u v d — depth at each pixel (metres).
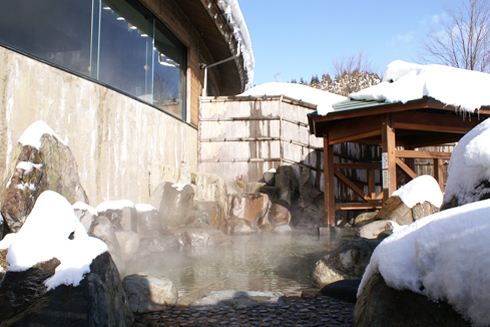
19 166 4.39
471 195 3.15
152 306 3.60
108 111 6.81
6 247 3.26
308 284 4.64
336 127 9.62
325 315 3.43
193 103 12.06
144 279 3.87
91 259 2.80
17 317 2.34
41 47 5.33
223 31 11.25
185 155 11.11
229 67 15.73
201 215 8.88
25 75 4.92
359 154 15.06
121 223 6.48
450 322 1.92
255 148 12.77
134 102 7.79
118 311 2.86
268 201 10.65
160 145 9.08
